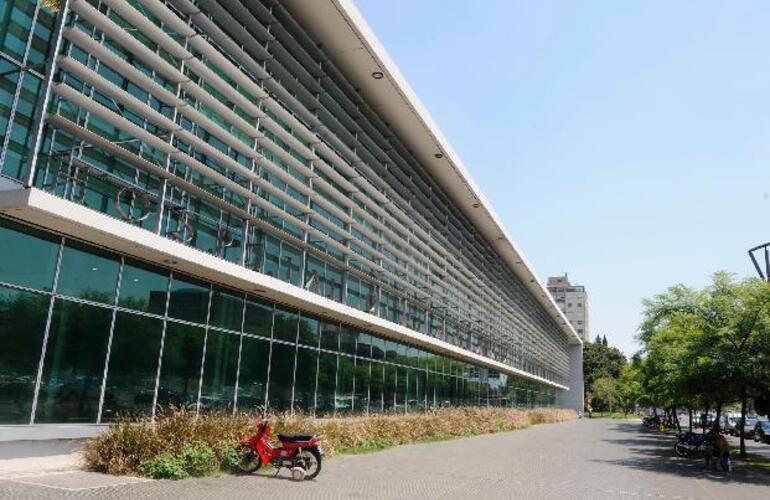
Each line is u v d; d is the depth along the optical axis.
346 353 23.09
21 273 11.16
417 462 16.45
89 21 11.88
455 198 35.16
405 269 26.30
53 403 11.56
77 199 12.15
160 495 9.12
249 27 17.70
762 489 14.62
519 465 17.23
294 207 19.58
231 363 16.53
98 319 12.66
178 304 14.84
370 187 23.19
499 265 45.16
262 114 16.70
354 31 20.30
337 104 21.86
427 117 26.47
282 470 12.66
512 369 45.19
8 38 11.05
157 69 13.59
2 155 10.70
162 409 13.30
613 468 17.92
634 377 51.81
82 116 12.48
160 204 13.23
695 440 23.11
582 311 193.00
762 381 19.11
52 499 8.35
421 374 30.66
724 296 20.92
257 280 15.98
